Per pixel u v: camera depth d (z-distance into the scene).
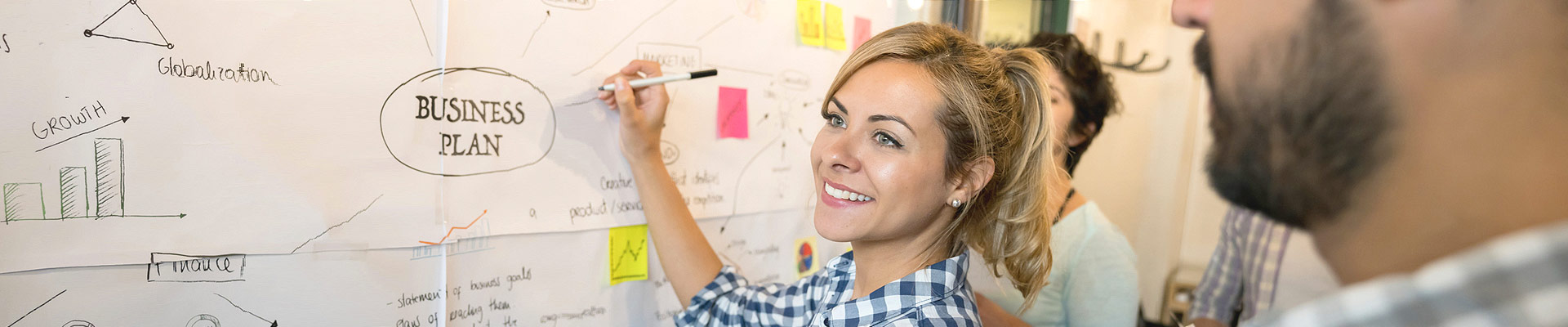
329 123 0.74
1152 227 1.70
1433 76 0.69
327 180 0.75
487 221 0.87
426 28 0.80
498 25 0.85
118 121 0.64
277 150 0.72
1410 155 0.75
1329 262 1.04
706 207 1.08
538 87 0.89
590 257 0.97
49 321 0.63
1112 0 1.67
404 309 0.82
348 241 0.77
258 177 0.71
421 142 0.81
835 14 1.25
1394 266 0.89
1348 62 0.90
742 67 1.11
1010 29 1.60
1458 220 0.68
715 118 1.08
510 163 0.88
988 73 0.79
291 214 0.73
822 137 0.84
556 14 0.89
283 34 0.71
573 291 0.96
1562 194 0.53
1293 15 1.05
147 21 0.65
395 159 0.79
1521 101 0.55
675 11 1.01
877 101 0.76
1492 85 0.58
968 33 0.88
